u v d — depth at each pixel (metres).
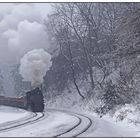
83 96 56.84
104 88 43.97
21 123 27.06
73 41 62.56
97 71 57.06
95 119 30.94
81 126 23.92
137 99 30.83
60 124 25.61
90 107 45.91
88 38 59.00
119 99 35.00
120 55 31.62
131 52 30.61
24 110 46.69
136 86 32.22
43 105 44.06
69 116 34.38
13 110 47.44
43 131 21.34
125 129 22.61
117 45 31.28
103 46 52.91
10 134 20.20
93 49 57.03
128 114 27.78
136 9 29.30
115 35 31.09
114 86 37.06
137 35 29.78
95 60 53.78
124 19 29.98
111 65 45.56
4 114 39.12
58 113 39.97
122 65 32.59
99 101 43.97
